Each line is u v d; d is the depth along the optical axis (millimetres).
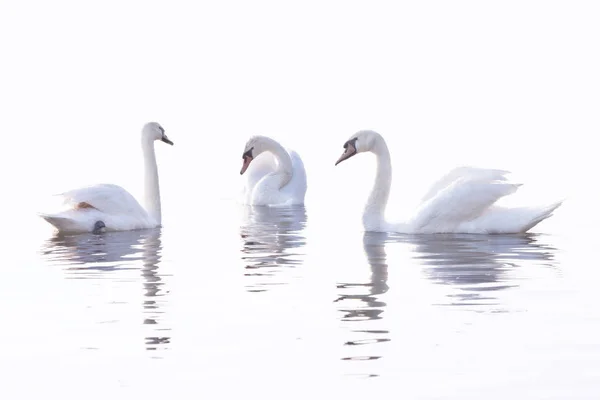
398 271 16500
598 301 13836
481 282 15375
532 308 13484
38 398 10188
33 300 14484
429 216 21141
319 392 10195
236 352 11570
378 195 22031
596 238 20062
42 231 22453
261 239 21078
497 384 10312
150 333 12438
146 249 19531
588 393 10016
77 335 12406
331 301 14172
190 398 10109
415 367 10898
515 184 20859
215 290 15109
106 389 10391
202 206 29734
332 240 20672
